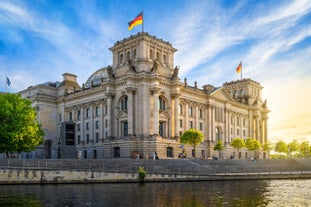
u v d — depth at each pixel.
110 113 115.69
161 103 116.25
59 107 143.75
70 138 83.56
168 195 51.84
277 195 54.16
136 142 107.50
